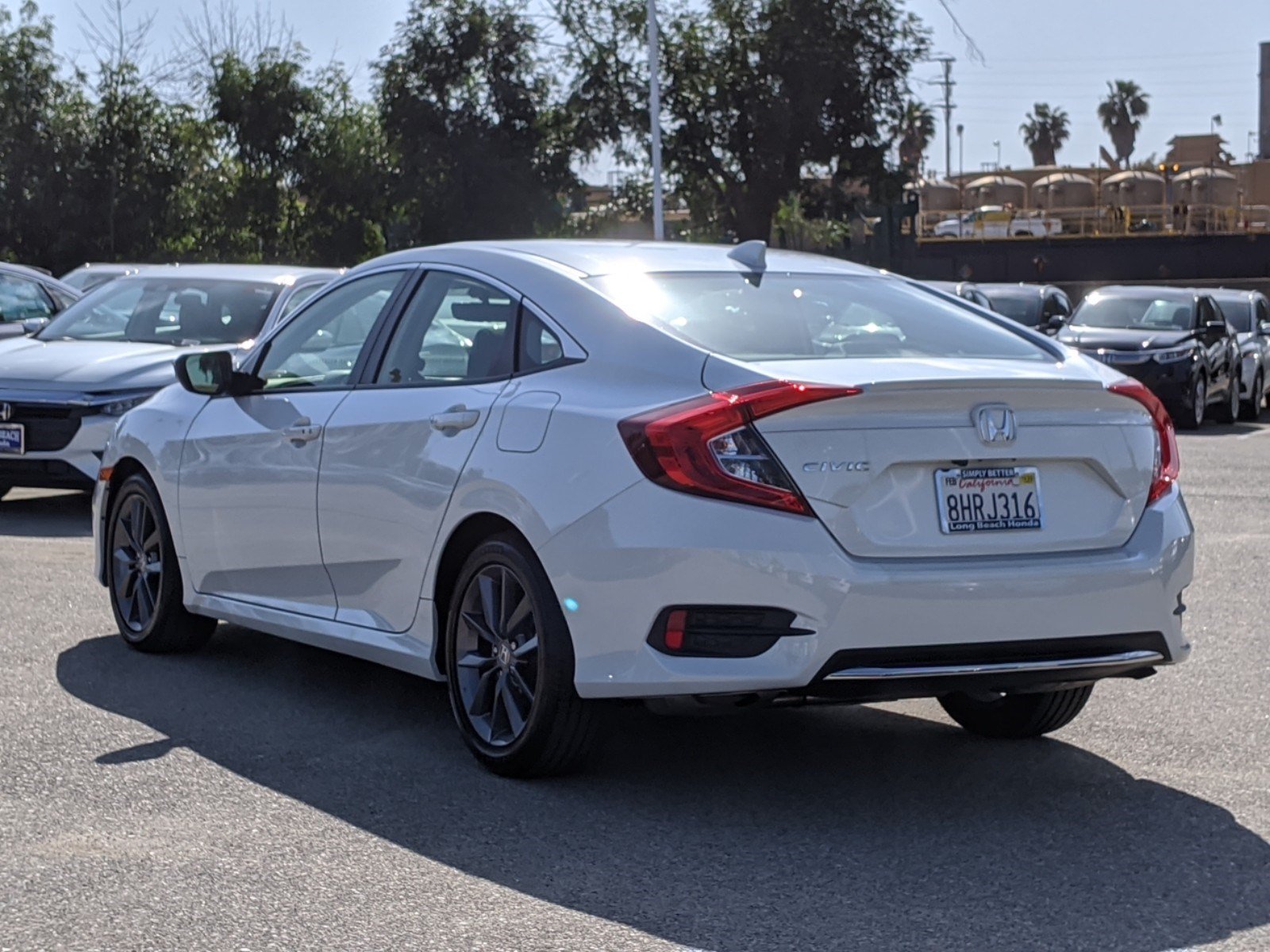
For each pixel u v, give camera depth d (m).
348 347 5.91
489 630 5.05
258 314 11.52
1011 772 5.23
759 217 46.56
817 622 4.37
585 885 4.11
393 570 5.43
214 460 6.30
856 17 44.91
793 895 4.05
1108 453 4.75
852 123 45.09
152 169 40.69
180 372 6.35
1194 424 21.39
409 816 4.65
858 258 51.59
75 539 9.76
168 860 4.25
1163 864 4.32
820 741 5.59
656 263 5.42
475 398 5.17
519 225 47.38
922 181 85.69
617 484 4.55
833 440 4.45
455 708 5.16
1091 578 4.60
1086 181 84.56
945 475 4.55
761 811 4.76
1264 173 88.69
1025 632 4.55
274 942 3.70
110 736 5.45
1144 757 5.42
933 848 4.44
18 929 3.77
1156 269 59.56
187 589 6.55
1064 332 22.09
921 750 5.49
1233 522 11.43
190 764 5.15
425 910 3.92
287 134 46.53
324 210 47.31
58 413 10.31
